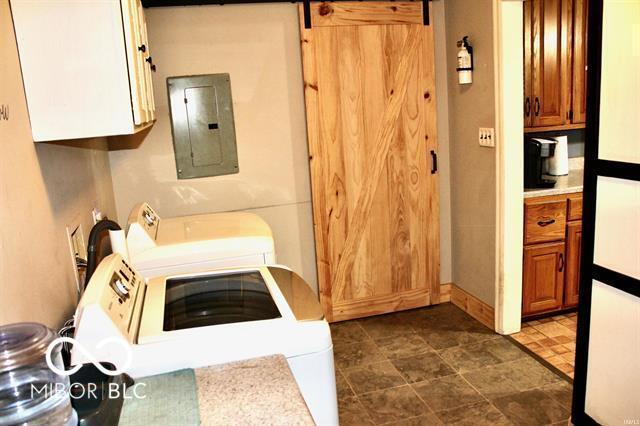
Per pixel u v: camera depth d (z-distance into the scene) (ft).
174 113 10.82
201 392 3.96
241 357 4.52
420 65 11.70
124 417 3.62
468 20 10.85
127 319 4.58
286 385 4.01
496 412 8.45
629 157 6.40
